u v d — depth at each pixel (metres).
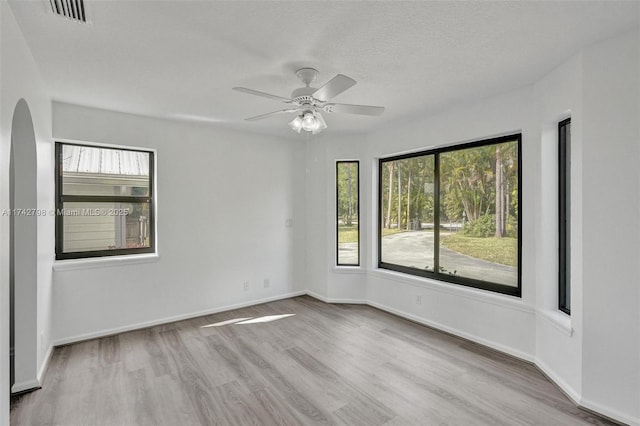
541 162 2.74
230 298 4.38
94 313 3.43
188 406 2.27
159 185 3.82
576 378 2.30
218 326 3.79
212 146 4.21
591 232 2.19
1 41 1.62
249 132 4.52
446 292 3.60
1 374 1.64
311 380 2.61
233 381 2.60
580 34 2.03
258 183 4.62
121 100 3.16
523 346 2.95
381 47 2.17
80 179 3.47
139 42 2.09
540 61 2.40
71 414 2.18
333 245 4.73
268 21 1.86
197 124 4.06
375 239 4.57
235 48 2.17
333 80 2.00
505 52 2.26
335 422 2.11
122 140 3.55
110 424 2.09
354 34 2.01
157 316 3.81
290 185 4.95
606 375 2.14
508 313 3.05
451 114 3.47
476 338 3.31
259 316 4.14
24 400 2.33
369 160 4.53
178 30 1.95
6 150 1.71
